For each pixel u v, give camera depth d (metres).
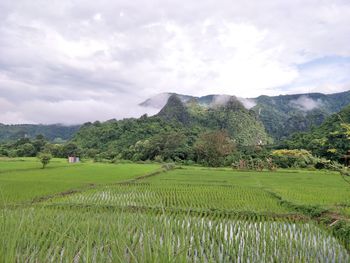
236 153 78.38
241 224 13.10
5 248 4.09
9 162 63.66
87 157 97.44
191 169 60.00
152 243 3.68
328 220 14.36
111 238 4.32
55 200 19.66
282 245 10.23
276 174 48.69
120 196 22.39
